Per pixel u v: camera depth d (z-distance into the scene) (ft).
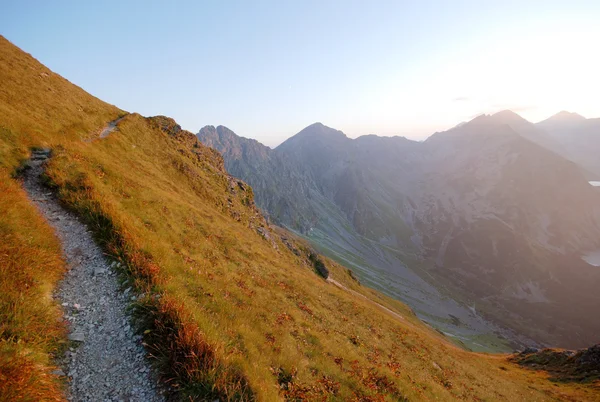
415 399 54.60
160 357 31.40
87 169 77.30
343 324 83.56
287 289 87.81
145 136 180.65
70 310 36.52
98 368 29.96
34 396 23.68
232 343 38.50
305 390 38.32
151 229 67.51
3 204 48.32
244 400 29.63
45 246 44.93
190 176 183.52
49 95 136.98
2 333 28.53
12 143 75.66
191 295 45.88
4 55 141.79
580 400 128.57
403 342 100.68
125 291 41.29
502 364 205.05
